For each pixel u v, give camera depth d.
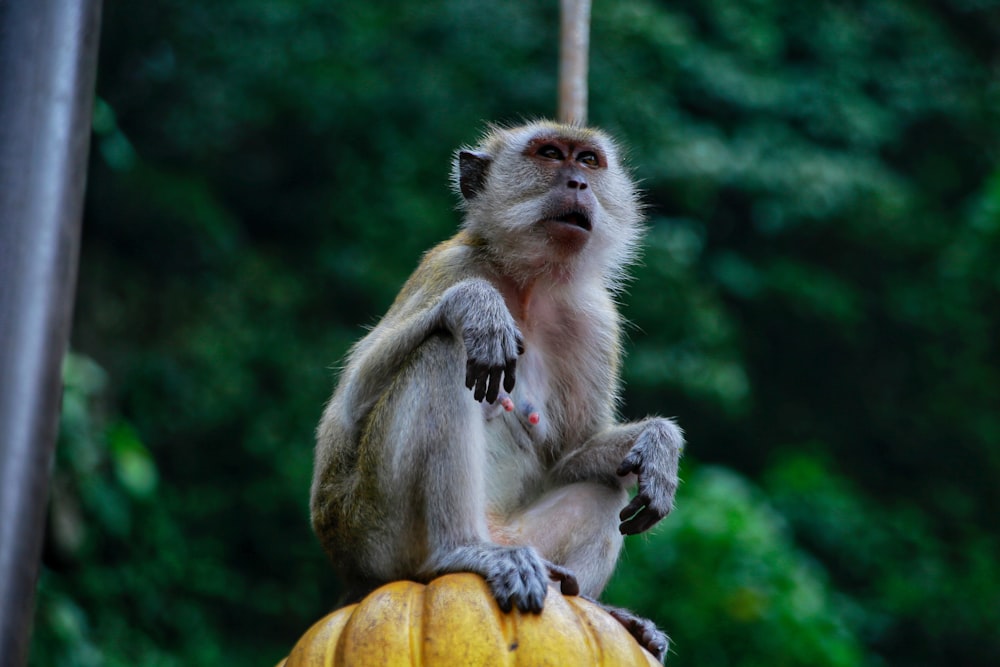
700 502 13.56
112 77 19.34
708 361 18.53
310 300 18.86
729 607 12.71
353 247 18.95
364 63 19.28
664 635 4.67
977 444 21.28
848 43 21.48
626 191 5.84
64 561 11.95
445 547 4.38
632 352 18.36
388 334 4.82
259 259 18.89
